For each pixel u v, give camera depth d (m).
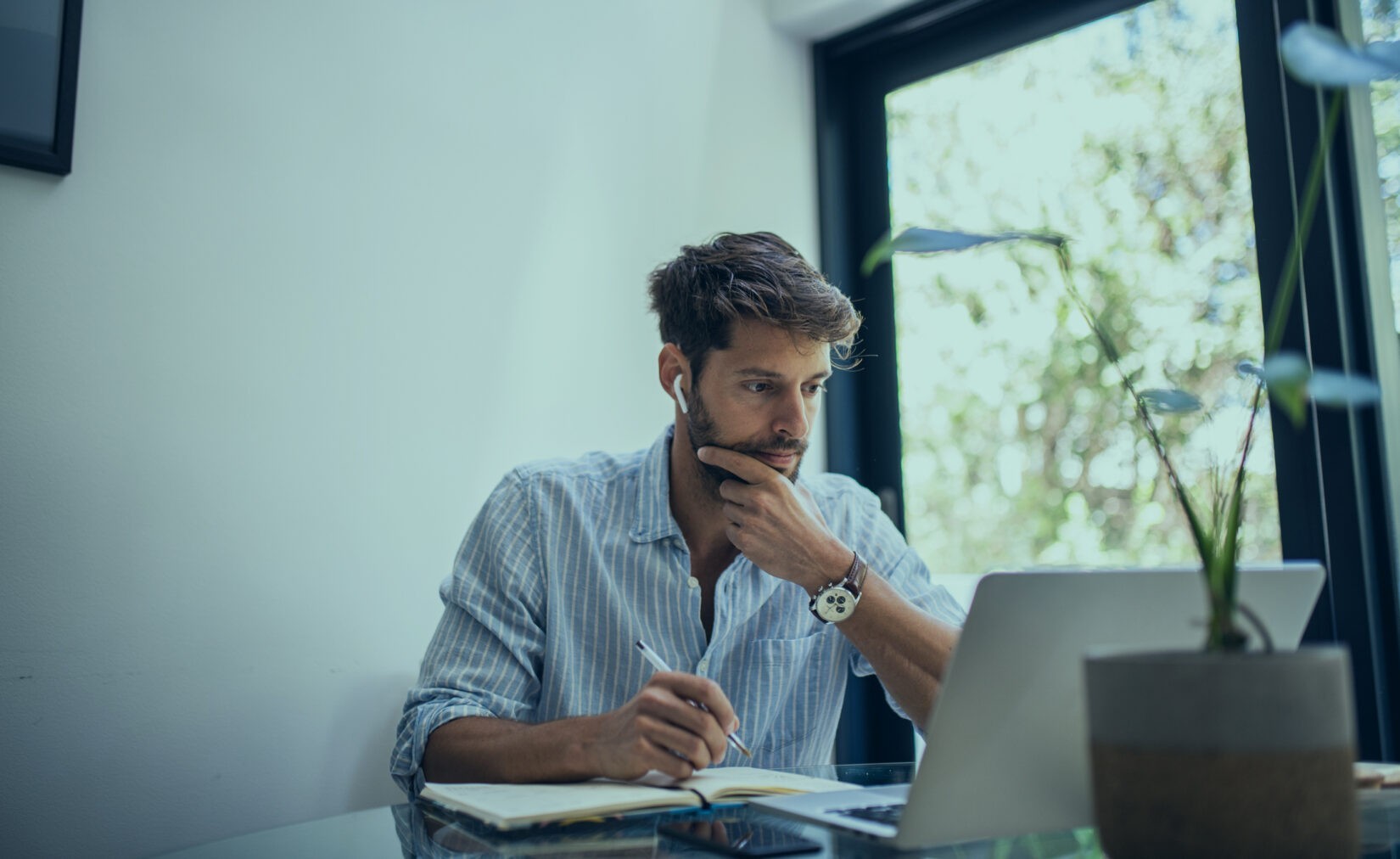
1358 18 1.59
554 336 1.79
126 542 1.35
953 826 0.65
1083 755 0.67
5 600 1.27
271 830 0.84
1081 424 1.89
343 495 1.54
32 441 1.29
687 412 1.29
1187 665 0.50
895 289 2.21
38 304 1.31
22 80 1.31
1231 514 0.56
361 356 1.58
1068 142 1.96
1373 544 1.52
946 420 2.10
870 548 1.46
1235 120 1.74
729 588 1.32
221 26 1.50
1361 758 1.49
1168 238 1.80
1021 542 1.96
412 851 0.75
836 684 1.40
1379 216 1.56
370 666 1.54
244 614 1.44
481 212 1.73
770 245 1.34
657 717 0.90
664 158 1.99
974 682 0.63
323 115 1.58
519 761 0.96
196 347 1.43
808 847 0.69
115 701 1.33
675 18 2.04
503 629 1.22
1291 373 0.47
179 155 1.44
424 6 1.71
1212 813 0.49
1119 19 1.91
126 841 1.32
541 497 1.33
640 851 0.70
